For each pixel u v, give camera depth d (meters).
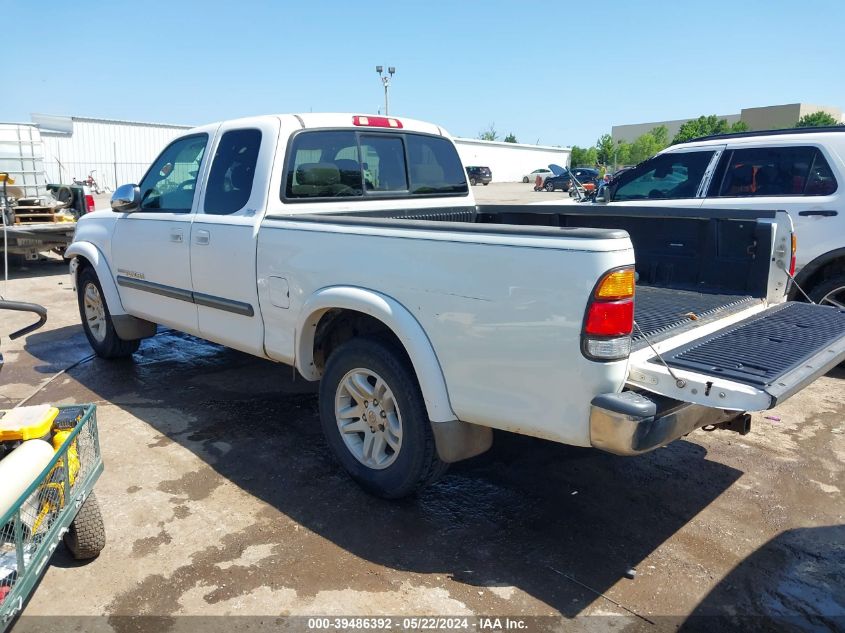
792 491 3.82
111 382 5.60
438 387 3.16
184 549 3.23
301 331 3.82
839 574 3.06
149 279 5.20
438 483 3.88
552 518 3.51
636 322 3.37
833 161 5.91
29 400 5.20
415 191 5.10
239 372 5.84
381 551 3.21
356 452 3.72
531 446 4.39
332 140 4.52
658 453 4.31
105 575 3.04
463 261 3.00
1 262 11.68
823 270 6.14
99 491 3.77
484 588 2.94
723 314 3.63
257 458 4.18
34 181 13.12
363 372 3.58
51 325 7.66
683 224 4.36
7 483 2.49
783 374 2.68
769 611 2.81
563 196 30.12
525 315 2.82
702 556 3.19
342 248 3.53
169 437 4.48
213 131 4.70
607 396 2.66
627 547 3.26
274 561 3.13
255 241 4.09
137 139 38.38
